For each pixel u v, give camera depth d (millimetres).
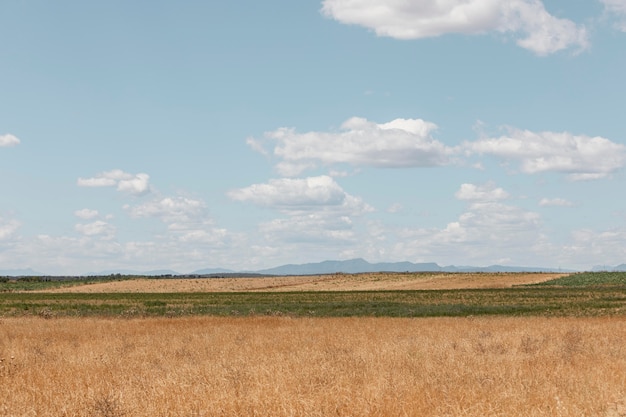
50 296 100250
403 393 10953
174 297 94312
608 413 9281
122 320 42062
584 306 59281
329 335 26234
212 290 129625
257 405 10055
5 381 13547
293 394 10781
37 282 174125
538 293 87062
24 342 24578
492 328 30141
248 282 155500
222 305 69938
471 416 9344
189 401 10445
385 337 25156
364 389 11289
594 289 95750
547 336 23703
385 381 11977
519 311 53250
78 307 67312
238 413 9805
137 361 17266
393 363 15469
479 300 74188
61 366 16297
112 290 131750
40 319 44188
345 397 10414
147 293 115062
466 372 13578
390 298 83312
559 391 11219
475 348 19438
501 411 9727
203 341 23906
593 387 11609
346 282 147875
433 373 13477
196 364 16234
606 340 21484
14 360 17453
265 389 11227
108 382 13141
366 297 86938
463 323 34812
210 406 10039
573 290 93875
